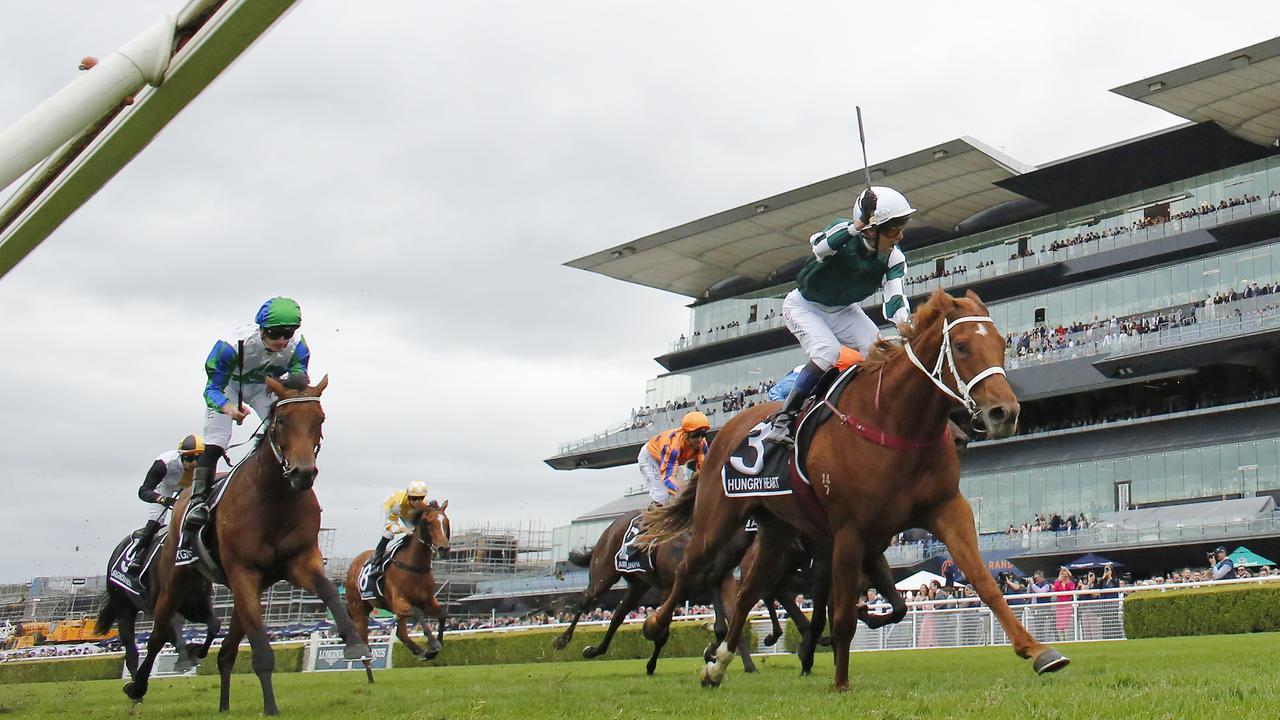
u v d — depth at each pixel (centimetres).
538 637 2178
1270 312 3469
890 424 560
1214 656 835
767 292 5372
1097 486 3750
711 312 5612
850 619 579
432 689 923
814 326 637
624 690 733
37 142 337
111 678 2344
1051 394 3981
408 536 1378
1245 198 3806
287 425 624
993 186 4347
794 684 695
